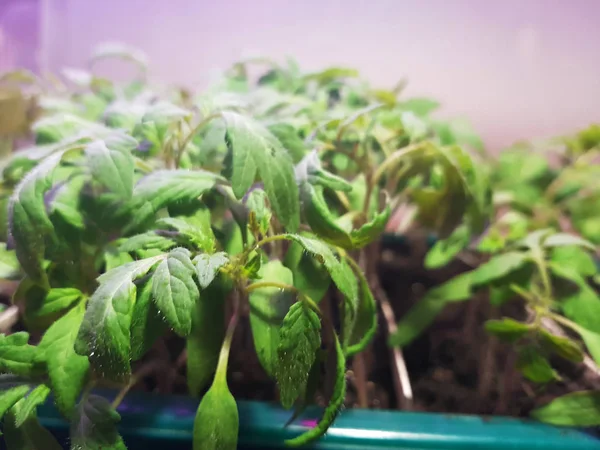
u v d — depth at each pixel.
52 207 0.12
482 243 0.17
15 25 0.26
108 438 0.10
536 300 0.14
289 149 0.14
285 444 0.11
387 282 0.22
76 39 0.27
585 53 0.26
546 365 0.13
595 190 0.21
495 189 0.21
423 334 0.20
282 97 0.17
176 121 0.14
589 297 0.14
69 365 0.10
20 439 0.10
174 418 0.12
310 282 0.12
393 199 0.17
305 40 0.27
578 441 0.11
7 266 0.12
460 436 0.11
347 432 0.11
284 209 0.11
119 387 0.13
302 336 0.10
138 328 0.09
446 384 0.17
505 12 0.26
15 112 0.20
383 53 0.28
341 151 0.15
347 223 0.12
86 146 0.11
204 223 0.11
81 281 0.12
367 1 0.27
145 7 0.27
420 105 0.20
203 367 0.11
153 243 0.10
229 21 0.27
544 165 0.21
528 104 0.28
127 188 0.10
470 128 0.20
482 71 0.27
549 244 0.15
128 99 0.19
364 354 0.16
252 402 0.12
